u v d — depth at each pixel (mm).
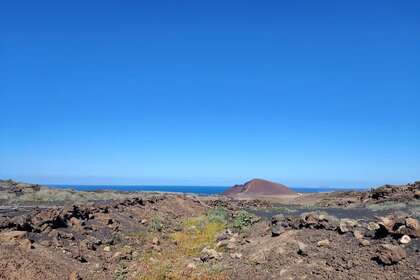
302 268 15414
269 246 18750
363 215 26734
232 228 25891
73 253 18328
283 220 22531
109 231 23406
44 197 41281
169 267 17938
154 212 32469
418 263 13492
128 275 17078
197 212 39281
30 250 16516
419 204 32188
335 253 16016
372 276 13570
